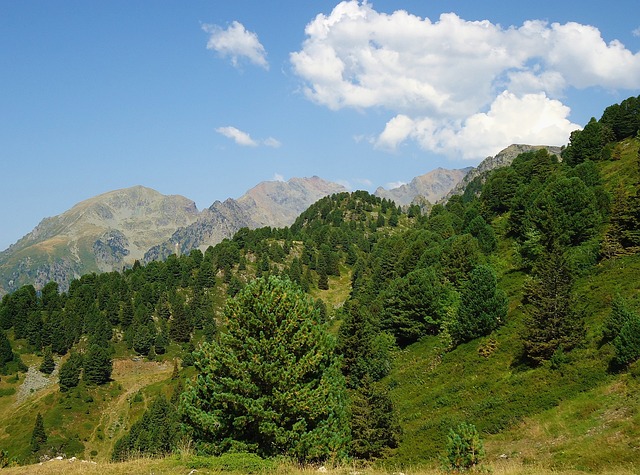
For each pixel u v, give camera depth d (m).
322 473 18.98
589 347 39.31
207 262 175.25
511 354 47.09
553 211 62.81
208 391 22.78
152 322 147.62
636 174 69.62
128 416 107.00
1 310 150.12
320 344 23.25
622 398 31.23
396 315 69.25
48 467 20.94
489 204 102.62
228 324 22.81
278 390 21.34
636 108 96.69
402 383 54.25
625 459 24.50
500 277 67.25
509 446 32.12
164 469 18.81
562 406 34.25
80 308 155.38
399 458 35.19
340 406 23.25
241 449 21.14
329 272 193.75
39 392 120.44
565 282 43.06
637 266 48.41
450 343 57.47
